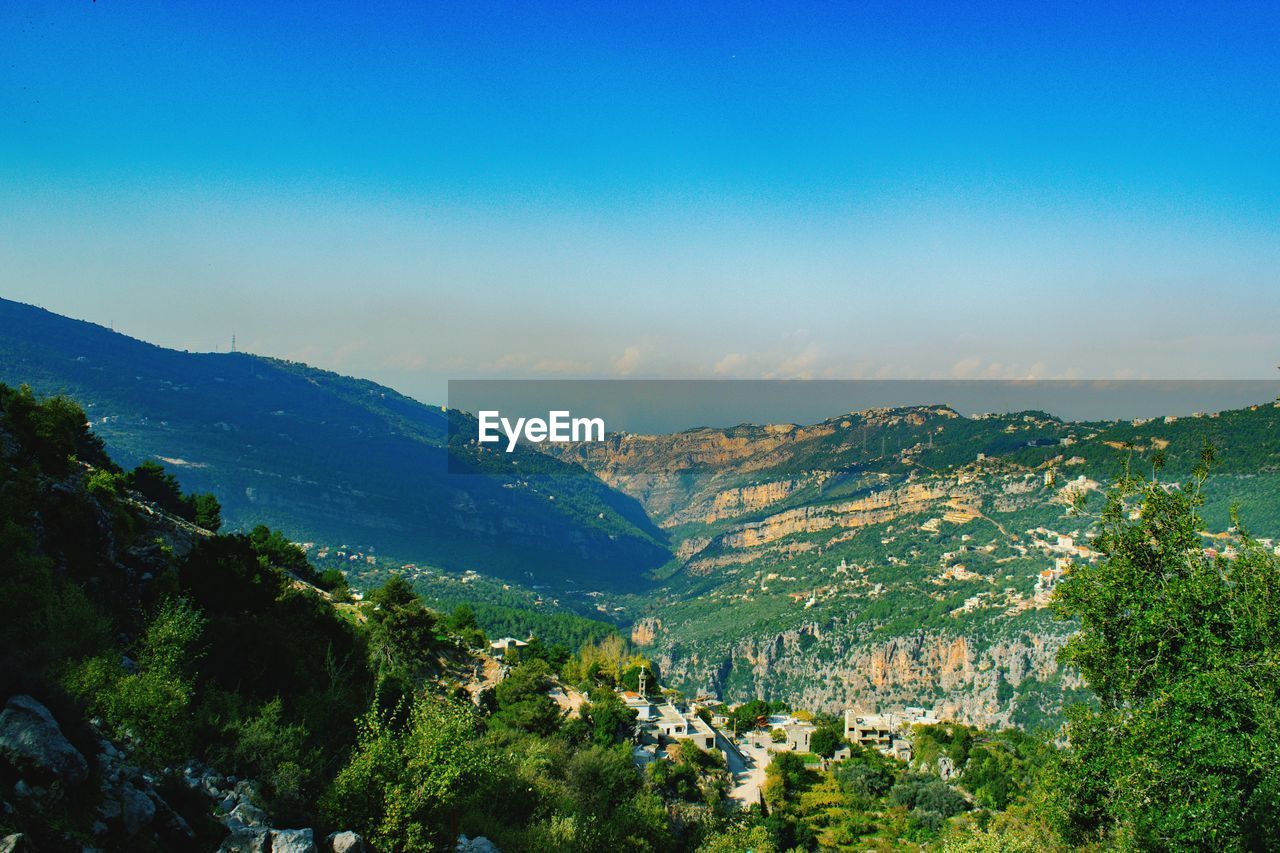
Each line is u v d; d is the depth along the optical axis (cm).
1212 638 3000
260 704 3644
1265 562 3112
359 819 3023
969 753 11319
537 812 4416
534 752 5684
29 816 1964
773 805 8938
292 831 2602
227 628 4381
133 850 2177
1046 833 3425
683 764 8619
